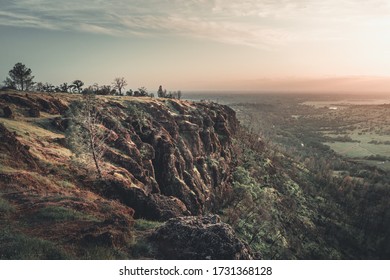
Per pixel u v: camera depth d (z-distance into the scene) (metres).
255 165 155.62
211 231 19.62
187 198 81.56
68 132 55.00
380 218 156.12
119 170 54.62
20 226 19.58
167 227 20.23
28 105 69.50
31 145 46.50
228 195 111.38
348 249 131.88
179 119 114.62
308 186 176.38
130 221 22.83
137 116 91.69
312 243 115.25
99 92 149.25
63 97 88.69
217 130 147.12
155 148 83.88
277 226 106.44
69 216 21.62
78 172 42.31
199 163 108.88
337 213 159.25
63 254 16.44
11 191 26.53
